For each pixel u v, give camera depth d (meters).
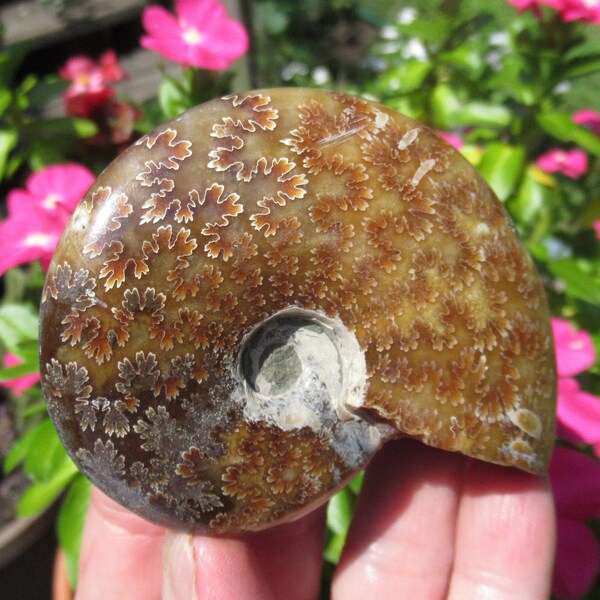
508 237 0.11
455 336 0.11
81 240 0.10
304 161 0.10
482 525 0.13
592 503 0.14
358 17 0.48
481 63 0.25
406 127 0.11
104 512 0.14
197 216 0.10
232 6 0.24
